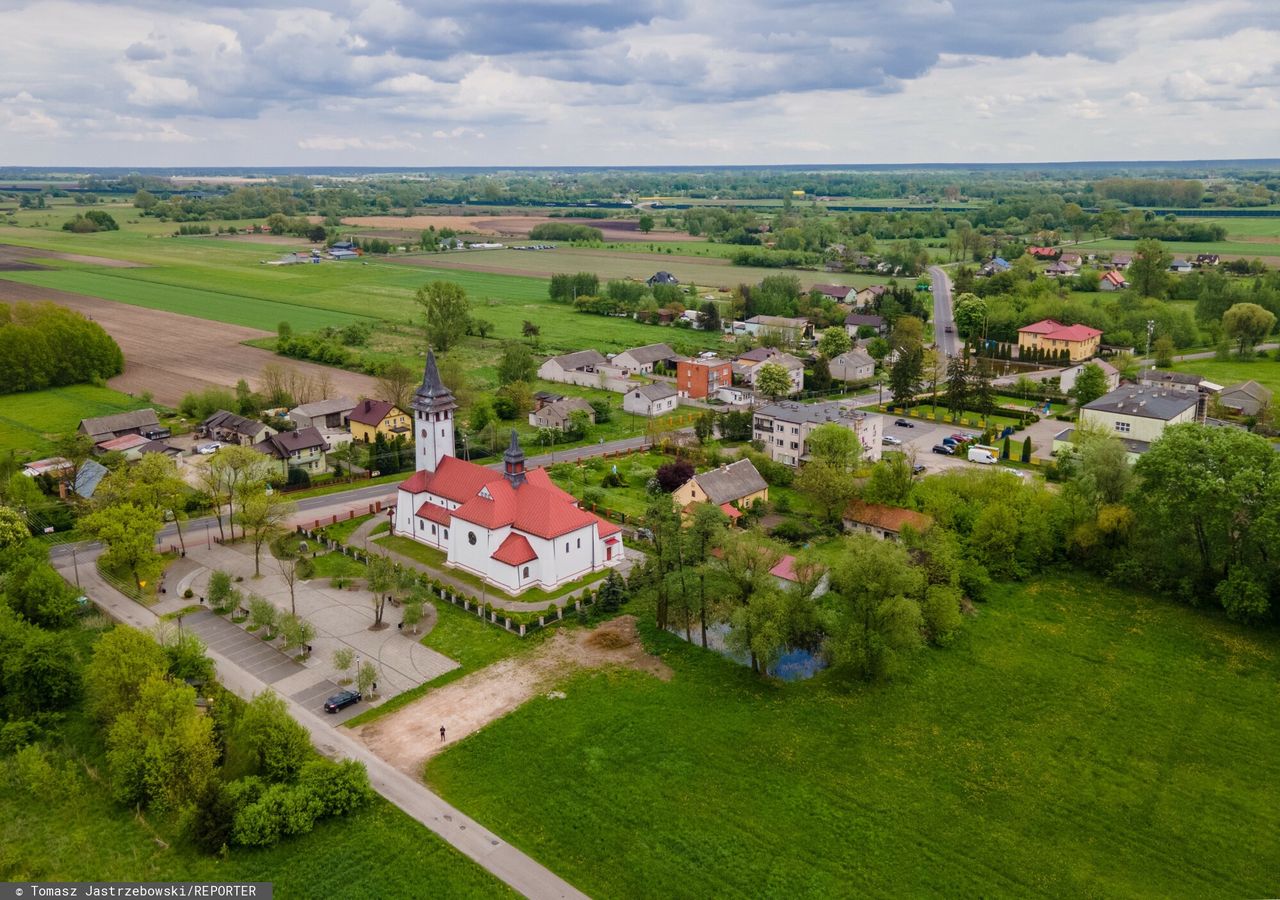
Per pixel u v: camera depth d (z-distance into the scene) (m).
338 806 67.19
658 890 60.66
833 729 79.06
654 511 97.06
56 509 124.94
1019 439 166.38
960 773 73.31
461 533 111.25
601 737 77.38
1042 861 63.69
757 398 195.25
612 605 100.81
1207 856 64.12
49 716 78.75
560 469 149.12
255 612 91.88
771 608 84.94
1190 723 79.56
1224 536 98.88
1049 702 83.12
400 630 96.44
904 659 90.12
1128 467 114.75
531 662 90.19
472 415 173.88
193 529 125.19
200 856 63.50
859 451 139.12
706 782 71.75
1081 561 112.19
